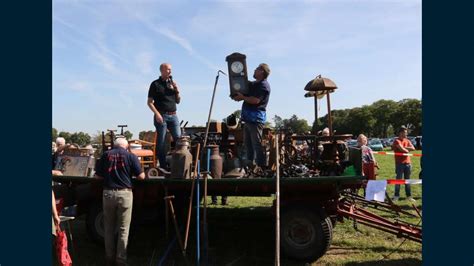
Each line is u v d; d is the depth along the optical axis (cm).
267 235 723
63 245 463
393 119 9981
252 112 626
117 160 538
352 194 691
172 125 663
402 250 634
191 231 733
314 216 550
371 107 10431
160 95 649
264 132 743
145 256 614
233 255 615
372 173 852
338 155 634
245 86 627
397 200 1031
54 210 478
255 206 958
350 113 10450
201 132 750
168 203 595
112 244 544
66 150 711
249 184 550
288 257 560
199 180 550
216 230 757
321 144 669
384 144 5522
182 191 645
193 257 609
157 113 639
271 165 660
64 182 648
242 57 628
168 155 680
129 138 771
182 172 568
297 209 557
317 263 568
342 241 680
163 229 752
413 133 9762
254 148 627
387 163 2797
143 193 616
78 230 771
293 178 534
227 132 748
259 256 610
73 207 639
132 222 654
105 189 535
